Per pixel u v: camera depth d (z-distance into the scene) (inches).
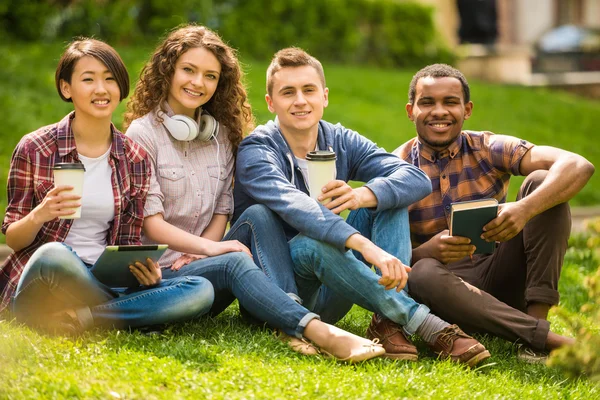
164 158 207.9
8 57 566.9
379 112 649.0
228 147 220.1
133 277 191.3
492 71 927.0
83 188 194.5
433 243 207.3
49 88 533.3
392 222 203.8
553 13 1074.7
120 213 197.8
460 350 189.8
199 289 190.7
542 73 996.6
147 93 211.8
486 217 198.5
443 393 171.3
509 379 187.5
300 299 195.3
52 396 150.9
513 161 222.5
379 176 215.8
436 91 221.5
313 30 778.2
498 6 1071.6
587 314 249.8
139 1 676.1
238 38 720.3
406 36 845.2
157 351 177.8
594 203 575.2
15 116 486.3
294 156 215.8
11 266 192.7
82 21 652.1
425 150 227.3
